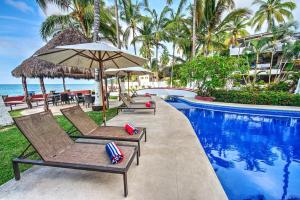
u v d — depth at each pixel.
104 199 1.98
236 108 9.48
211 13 17.02
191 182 2.30
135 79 36.34
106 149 2.47
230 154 4.12
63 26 11.25
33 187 2.21
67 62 4.61
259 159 3.85
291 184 2.87
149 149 3.40
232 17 16.61
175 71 24.44
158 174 2.49
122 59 4.89
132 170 2.61
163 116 6.67
